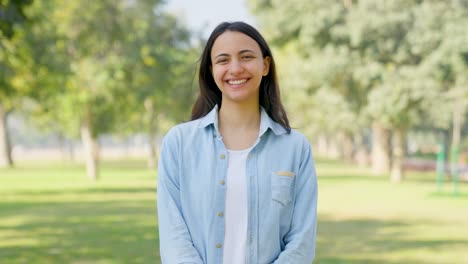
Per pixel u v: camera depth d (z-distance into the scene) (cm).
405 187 2611
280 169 305
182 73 3466
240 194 297
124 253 998
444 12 2525
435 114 3188
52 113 3647
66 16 2845
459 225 1412
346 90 3056
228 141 309
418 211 1708
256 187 298
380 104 2592
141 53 2956
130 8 3039
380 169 3622
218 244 294
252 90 306
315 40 2884
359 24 2619
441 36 2503
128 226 1352
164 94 3328
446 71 2533
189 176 304
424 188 2567
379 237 1215
